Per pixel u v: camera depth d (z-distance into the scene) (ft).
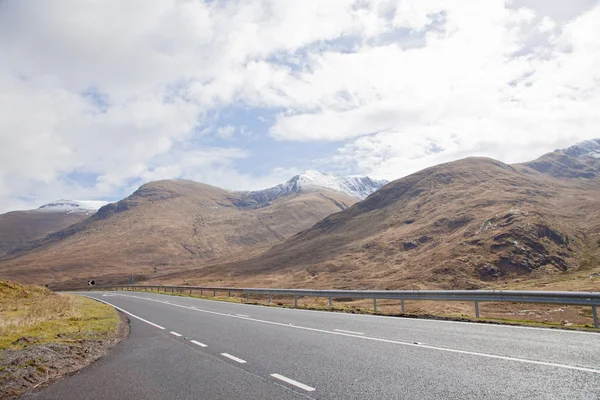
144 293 175.42
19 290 124.88
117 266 597.11
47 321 57.36
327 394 20.35
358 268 243.60
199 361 29.40
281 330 43.42
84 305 93.81
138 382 24.34
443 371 23.48
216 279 332.80
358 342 34.22
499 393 19.24
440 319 49.37
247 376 24.49
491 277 164.45
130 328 50.96
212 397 20.75
